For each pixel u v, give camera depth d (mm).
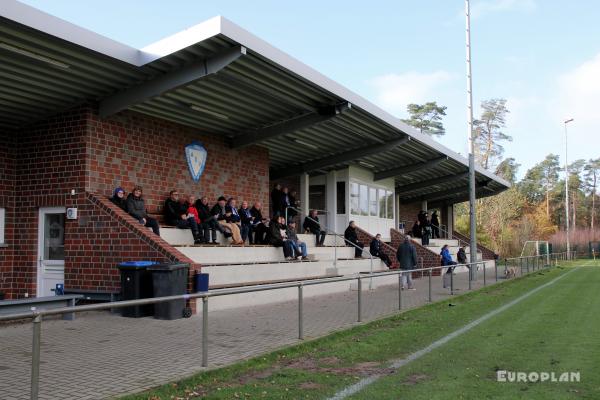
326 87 13367
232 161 17516
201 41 10234
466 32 22078
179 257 10859
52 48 9805
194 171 15859
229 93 13336
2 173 12859
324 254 19625
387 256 21297
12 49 9641
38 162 12898
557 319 10992
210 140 16625
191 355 7051
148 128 14344
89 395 5277
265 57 11133
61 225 12711
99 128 12758
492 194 37094
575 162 99625
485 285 18641
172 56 10883
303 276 16094
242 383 5977
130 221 11555
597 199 95750
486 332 9359
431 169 28078
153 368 6340
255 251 15508
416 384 5902
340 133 18422
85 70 11008
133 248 11406
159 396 5355
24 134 13133
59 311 4734
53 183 12672
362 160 24172
